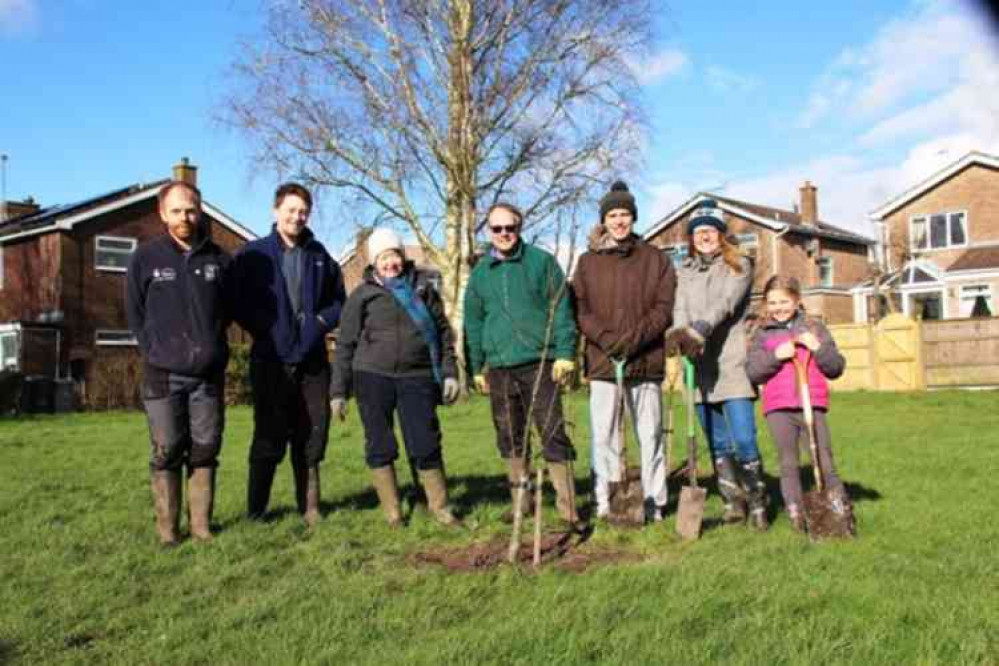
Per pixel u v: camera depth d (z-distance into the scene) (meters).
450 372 6.37
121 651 3.82
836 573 4.57
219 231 33.31
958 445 10.02
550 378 5.96
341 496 7.57
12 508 7.23
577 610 4.05
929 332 23.84
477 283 6.18
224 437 13.64
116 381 25.47
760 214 41.84
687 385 5.89
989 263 34.69
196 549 5.55
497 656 3.54
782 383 5.77
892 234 38.91
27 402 24.38
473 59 23.55
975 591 4.23
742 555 5.00
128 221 30.67
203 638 3.97
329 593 4.53
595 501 6.71
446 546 5.62
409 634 3.91
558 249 6.00
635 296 5.92
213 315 5.80
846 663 3.40
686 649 3.55
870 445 10.18
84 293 29.69
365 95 23.45
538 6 22.75
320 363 6.45
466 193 23.83
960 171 37.16
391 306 6.25
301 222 6.32
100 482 8.77
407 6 22.62
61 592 4.68
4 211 37.38
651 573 4.62
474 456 10.02
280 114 23.05
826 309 39.91
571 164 23.45
